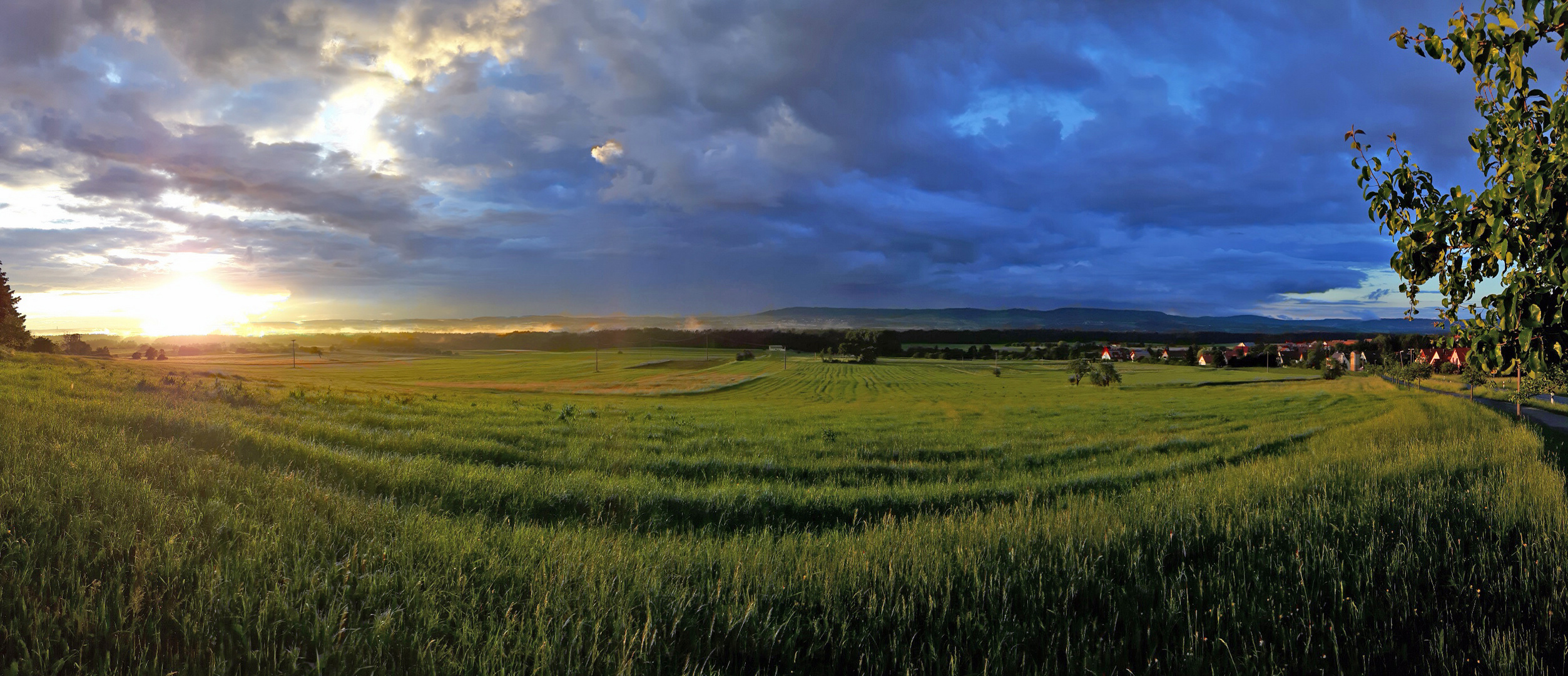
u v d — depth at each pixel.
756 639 3.87
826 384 97.12
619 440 17.16
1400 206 3.87
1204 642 3.89
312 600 3.93
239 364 137.88
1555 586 4.45
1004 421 34.16
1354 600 4.38
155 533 4.56
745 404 54.75
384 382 84.94
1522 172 2.92
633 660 3.49
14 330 65.19
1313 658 3.73
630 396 69.69
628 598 4.24
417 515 6.40
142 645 3.32
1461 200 3.23
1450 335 3.81
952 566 5.02
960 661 3.72
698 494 9.67
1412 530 5.83
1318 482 8.49
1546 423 27.36
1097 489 11.10
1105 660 3.72
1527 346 2.89
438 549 5.13
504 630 3.73
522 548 5.41
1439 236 3.49
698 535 7.68
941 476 13.51
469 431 16.36
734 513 8.86
